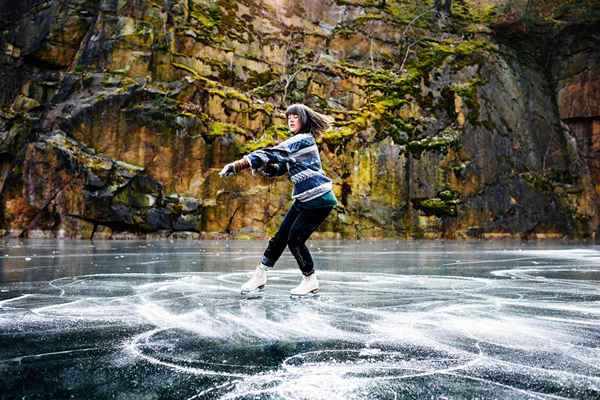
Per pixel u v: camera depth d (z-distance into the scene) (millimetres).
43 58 14859
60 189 12625
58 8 15148
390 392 1205
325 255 7398
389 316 2281
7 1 16078
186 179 13805
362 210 16047
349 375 1346
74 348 1615
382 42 20156
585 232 20734
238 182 14359
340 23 20219
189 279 3771
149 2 14711
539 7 21453
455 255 7684
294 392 1201
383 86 18156
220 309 2428
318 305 2598
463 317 2262
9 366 1397
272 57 17656
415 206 16938
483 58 19969
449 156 17750
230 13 17156
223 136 14336
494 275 4461
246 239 14062
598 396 1184
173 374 1336
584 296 3035
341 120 16859
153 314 2270
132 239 12859
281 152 2990
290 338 1804
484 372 1382
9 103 14930
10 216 12570
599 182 21781
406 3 22359
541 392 1209
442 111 18484
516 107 20375
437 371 1388
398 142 17078
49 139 12773
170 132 13672
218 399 1146
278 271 4594
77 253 6730
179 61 15031
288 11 18906
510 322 2145
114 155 13164
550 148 21219
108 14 14359
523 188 19250
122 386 1229
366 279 4023
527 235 18922
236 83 16391
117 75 13836
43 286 3266
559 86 22359
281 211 14820
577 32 22016
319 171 3104
